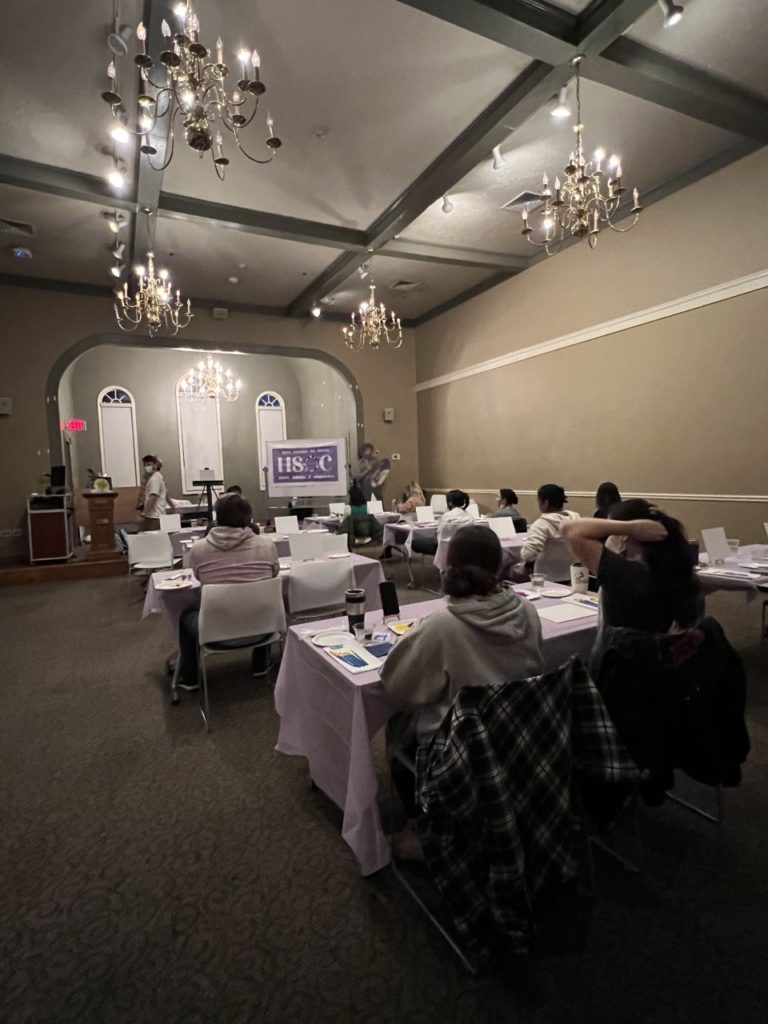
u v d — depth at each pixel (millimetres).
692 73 3744
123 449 10750
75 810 2158
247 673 3582
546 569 3494
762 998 1327
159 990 1403
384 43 3416
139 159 4496
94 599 5699
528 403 7297
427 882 1743
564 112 3822
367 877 1767
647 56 3562
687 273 5234
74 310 7445
